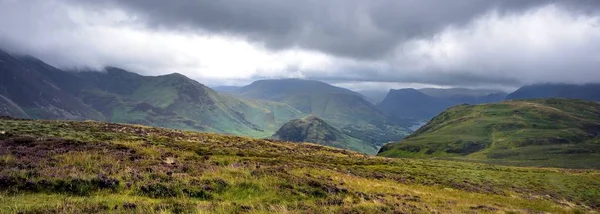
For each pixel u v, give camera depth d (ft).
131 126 217.36
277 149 222.28
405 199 96.68
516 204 131.95
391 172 182.91
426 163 275.18
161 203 54.90
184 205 54.80
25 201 50.80
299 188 82.94
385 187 114.52
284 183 83.61
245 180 79.82
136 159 91.97
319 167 141.38
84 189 61.31
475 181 193.88
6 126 141.08
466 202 111.04
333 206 68.80
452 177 196.13
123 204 52.42
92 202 52.37
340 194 87.04
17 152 84.07
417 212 74.33
